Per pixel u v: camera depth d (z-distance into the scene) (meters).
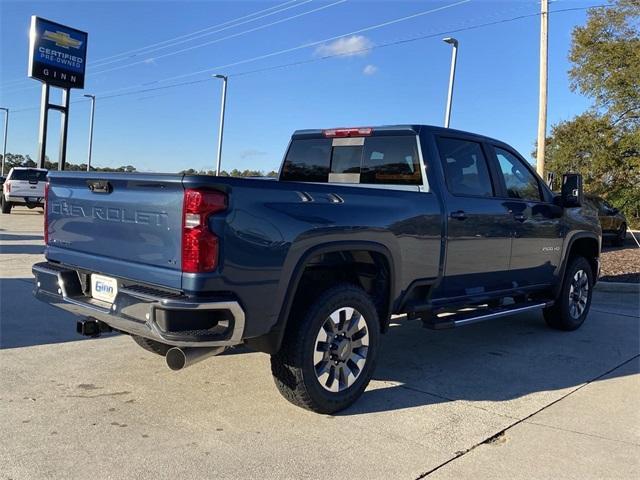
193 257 3.29
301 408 4.14
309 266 4.19
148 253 3.54
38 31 28.72
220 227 3.33
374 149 5.31
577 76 31.91
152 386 4.50
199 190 3.29
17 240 14.19
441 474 3.27
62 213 4.29
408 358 5.59
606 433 3.93
